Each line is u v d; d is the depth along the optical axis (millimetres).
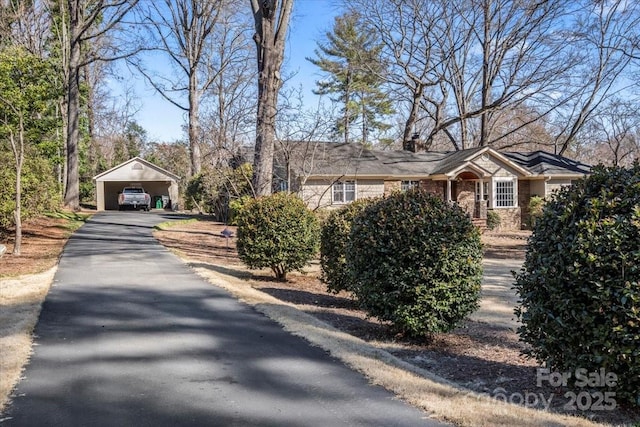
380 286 6527
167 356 5645
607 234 4094
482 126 31469
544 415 4152
